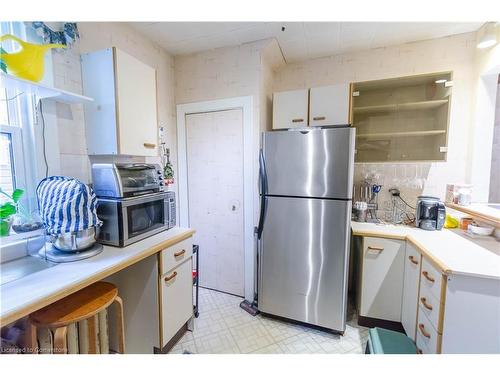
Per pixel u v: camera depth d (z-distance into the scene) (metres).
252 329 1.88
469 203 1.81
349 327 1.89
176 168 2.49
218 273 2.46
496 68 1.77
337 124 2.02
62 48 1.43
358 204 2.15
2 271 1.07
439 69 2.05
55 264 1.14
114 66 1.44
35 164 1.36
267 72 2.33
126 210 1.39
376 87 2.08
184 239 1.68
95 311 1.07
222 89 2.26
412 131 2.02
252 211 2.24
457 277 1.15
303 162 1.77
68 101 1.46
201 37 2.04
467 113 2.01
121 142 1.50
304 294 1.85
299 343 1.72
